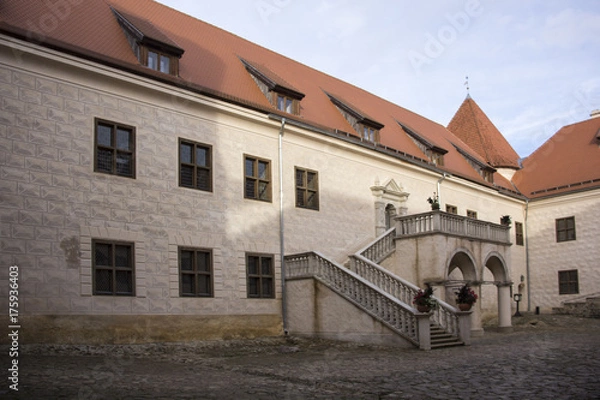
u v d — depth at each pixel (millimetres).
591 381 11508
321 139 26250
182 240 20266
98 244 18000
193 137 21250
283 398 10086
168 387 10961
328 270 22250
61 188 17266
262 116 23547
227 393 10469
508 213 40594
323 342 21406
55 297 16688
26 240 16297
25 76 16938
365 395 10453
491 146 45125
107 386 10773
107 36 20359
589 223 39125
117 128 18984
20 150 16531
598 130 42312
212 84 23016
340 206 27047
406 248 25547
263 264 23094
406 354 17797
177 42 24125
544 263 41125
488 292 35750
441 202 34062
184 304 19984
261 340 21828
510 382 11617
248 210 22766
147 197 19438
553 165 43375
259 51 30578
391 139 32562
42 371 12328
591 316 36875
